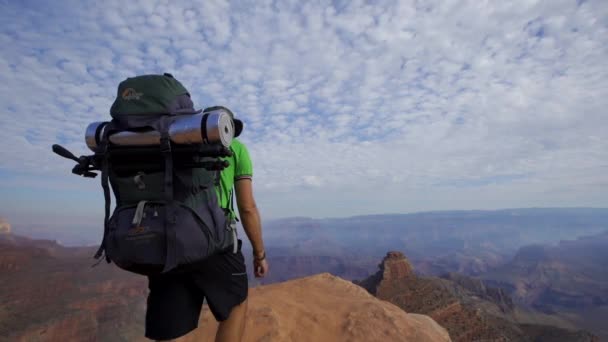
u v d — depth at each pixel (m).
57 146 1.97
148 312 2.20
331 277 5.60
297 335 3.61
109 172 1.93
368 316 3.87
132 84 2.01
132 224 1.78
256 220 2.46
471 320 76.19
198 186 1.93
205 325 4.07
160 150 1.80
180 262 1.79
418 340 3.55
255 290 5.03
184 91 2.13
